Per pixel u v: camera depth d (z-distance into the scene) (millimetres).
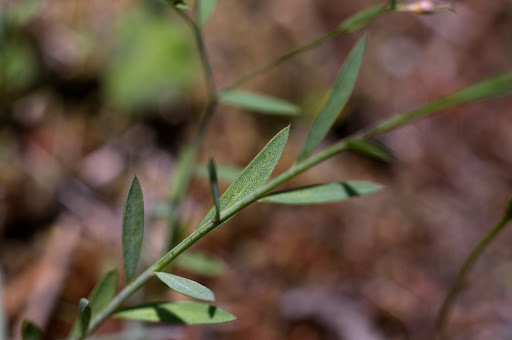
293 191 186
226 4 436
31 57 372
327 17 476
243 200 173
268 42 435
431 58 499
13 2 332
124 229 179
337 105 192
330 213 361
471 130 452
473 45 521
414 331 314
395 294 329
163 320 182
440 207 393
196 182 338
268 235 339
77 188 341
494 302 341
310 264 333
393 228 369
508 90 204
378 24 500
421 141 437
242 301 304
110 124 374
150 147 372
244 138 384
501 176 430
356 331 301
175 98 384
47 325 274
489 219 398
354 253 347
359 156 407
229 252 326
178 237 240
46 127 359
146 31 390
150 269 179
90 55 388
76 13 400
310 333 299
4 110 346
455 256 365
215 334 279
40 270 292
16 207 317
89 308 180
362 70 467
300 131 403
